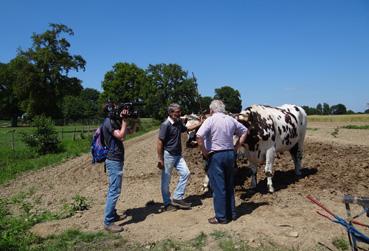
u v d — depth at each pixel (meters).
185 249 5.87
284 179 10.02
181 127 7.74
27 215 8.12
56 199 9.64
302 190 8.80
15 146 27.97
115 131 6.64
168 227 6.81
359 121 61.28
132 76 80.19
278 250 5.68
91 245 6.21
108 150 6.80
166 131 7.41
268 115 8.62
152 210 7.97
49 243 6.41
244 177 10.38
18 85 60.25
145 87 74.94
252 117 8.35
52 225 7.25
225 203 6.77
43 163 17.28
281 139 9.10
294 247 5.78
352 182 9.43
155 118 66.06
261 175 10.52
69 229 6.91
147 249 5.98
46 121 22.50
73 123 75.75
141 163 15.02
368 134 27.22
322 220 6.79
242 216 7.13
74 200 9.32
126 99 79.94
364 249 5.65
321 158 12.93
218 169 6.70
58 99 62.94
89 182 11.69
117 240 6.34
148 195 9.31
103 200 9.14
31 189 11.21
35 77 59.28
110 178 6.80
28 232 6.92
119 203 8.68
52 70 60.06
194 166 12.56
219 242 6.00
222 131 6.69
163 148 7.58
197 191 9.27
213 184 6.78
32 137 22.23
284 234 6.18
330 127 40.19
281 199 8.10
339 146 16.14
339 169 10.93
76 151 21.95
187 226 6.81
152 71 75.44
